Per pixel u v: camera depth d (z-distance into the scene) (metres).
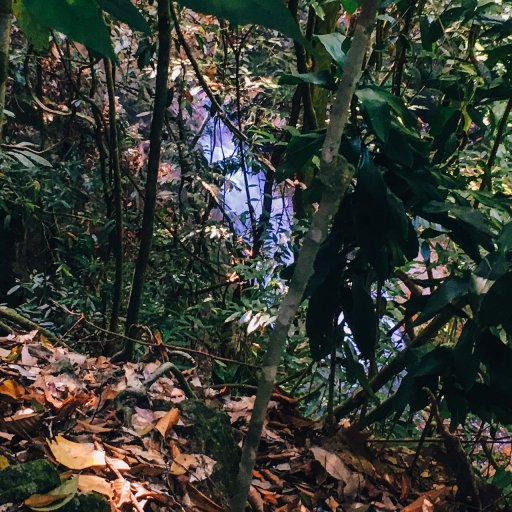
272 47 4.62
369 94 1.74
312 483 2.14
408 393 2.02
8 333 2.67
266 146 4.63
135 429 1.85
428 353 2.01
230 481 1.89
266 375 0.97
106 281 4.09
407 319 2.19
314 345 2.10
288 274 2.19
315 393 2.81
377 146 2.02
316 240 0.89
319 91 3.50
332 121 0.85
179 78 4.04
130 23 0.61
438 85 2.27
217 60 4.46
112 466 1.62
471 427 2.88
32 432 1.67
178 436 1.89
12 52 3.80
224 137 5.71
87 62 4.01
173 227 4.33
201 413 2.00
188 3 0.52
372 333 1.99
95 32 0.61
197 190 4.34
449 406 2.01
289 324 0.94
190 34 4.32
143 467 1.69
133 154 4.81
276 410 2.48
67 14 0.60
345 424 2.60
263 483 2.03
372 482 2.20
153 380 2.10
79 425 1.78
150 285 4.05
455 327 3.01
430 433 2.61
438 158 2.26
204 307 3.98
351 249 2.05
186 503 1.67
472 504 2.14
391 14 2.91
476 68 2.21
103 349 3.08
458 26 2.76
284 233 3.52
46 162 2.43
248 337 3.71
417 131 2.01
